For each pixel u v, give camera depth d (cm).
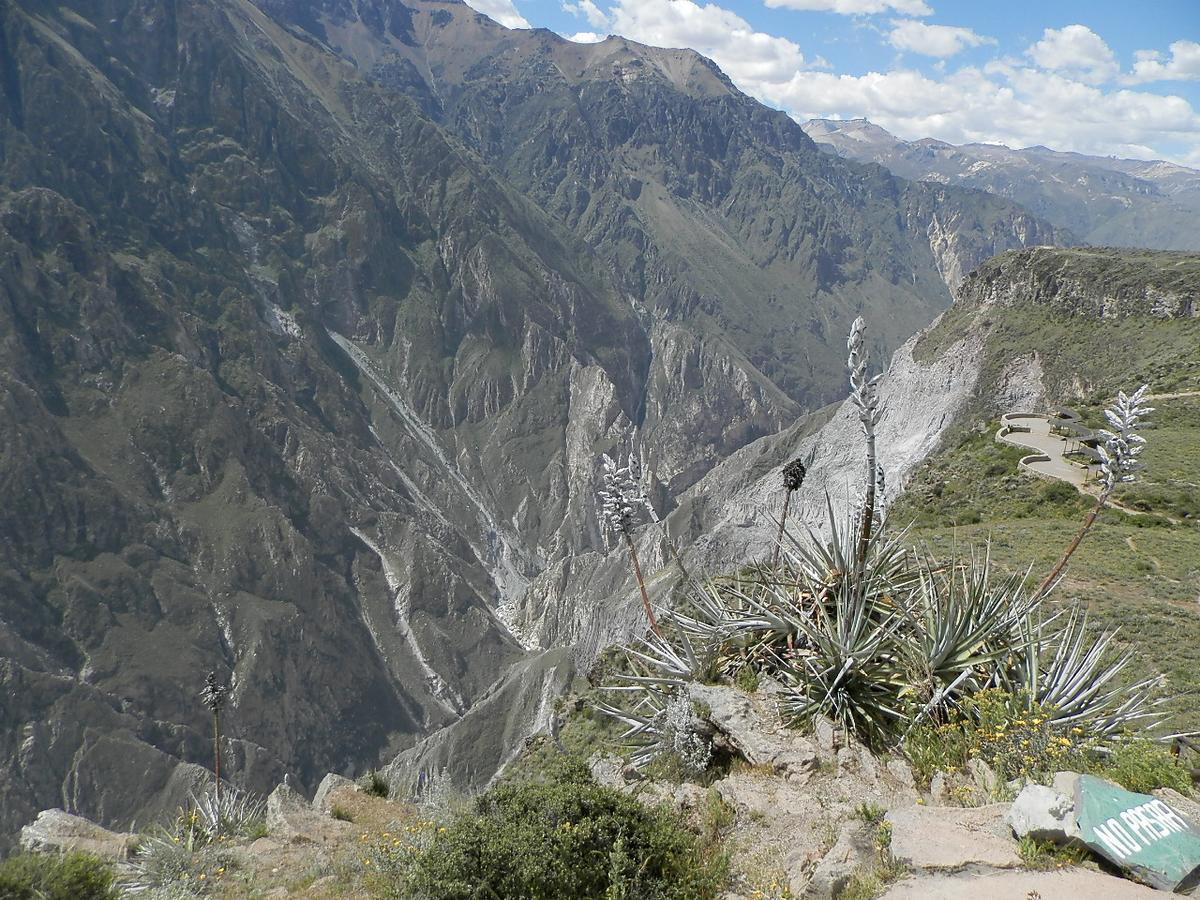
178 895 801
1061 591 2500
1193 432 5228
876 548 977
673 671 1038
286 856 914
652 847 677
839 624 895
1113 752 745
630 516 1061
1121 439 895
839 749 820
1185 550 3042
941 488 4909
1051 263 10238
